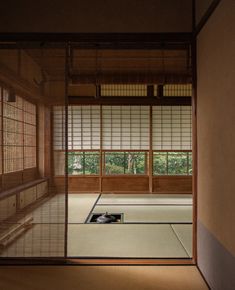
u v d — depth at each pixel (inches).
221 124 79.8
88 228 160.9
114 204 231.9
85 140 291.1
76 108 290.8
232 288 72.1
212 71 88.0
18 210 171.5
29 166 202.1
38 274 101.5
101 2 111.6
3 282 95.5
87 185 289.1
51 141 218.8
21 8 111.5
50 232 146.9
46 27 111.5
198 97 106.9
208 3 91.3
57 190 226.4
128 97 285.4
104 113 290.8
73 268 106.4
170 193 287.9
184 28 110.8
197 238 109.4
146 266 108.6
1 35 111.0
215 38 84.7
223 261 79.0
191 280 97.2
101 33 111.3
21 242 131.8
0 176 154.3
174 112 290.8
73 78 140.6
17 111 168.9
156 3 111.3
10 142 163.5
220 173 81.1
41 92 139.6
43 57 117.2
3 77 136.9
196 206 110.3
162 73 143.3
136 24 111.3
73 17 111.5
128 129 291.6
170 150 291.3
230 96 72.6
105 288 91.7
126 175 289.6
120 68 153.3
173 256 118.6
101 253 121.7
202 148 101.3
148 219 182.5
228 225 74.9
